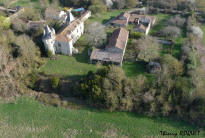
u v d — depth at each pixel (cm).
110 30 9288
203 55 7369
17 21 8388
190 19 9462
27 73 6156
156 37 8531
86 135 4719
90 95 5356
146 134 4759
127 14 10075
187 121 5050
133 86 5422
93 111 5384
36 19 9575
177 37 8569
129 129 4888
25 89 5994
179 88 5219
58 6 12431
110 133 4778
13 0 13188
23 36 7344
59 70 6731
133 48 7706
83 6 12319
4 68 6097
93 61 7062
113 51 7075
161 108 5116
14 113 5309
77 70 6731
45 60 7225
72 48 7550
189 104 5116
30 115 5247
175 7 11438
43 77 6406
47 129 4859
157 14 11219
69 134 4738
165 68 5866
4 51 6397
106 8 11569
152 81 5956
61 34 7319
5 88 5850
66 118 5166
